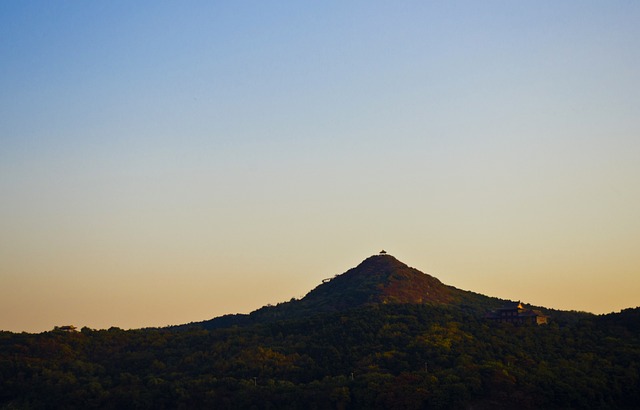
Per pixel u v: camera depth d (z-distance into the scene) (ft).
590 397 530.68
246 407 563.89
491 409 528.22
